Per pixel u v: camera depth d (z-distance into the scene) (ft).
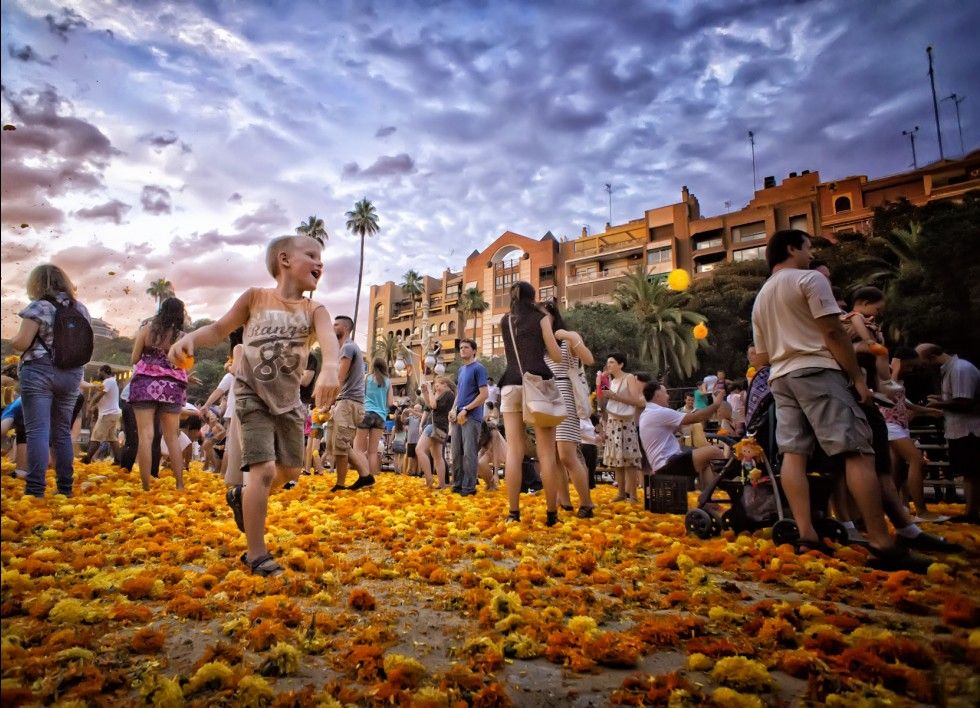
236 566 10.26
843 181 154.71
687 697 5.21
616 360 23.56
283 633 6.65
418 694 5.09
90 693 5.11
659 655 6.60
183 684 5.29
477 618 7.87
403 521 15.65
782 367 11.61
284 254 10.39
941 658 6.18
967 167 113.80
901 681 5.51
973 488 16.07
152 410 20.38
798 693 5.54
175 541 12.54
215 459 35.32
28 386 16.30
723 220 175.94
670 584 9.59
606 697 5.52
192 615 7.57
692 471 18.54
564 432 17.54
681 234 184.85
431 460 33.45
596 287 197.98
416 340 236.22
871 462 10.58
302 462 10.48
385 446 51.42
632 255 197.57
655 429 19.07
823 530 12.46
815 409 10.87
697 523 14.03
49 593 8.04
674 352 125.70
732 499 14.34
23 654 5.77
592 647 6.39
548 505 15.83
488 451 28.86
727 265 137.49
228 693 5.25
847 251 91.91
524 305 16.29
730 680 5.62
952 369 16.60
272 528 13.42
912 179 133.90
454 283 257.55
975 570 9.91
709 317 127.34
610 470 35.37
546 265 215.10
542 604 8.25
